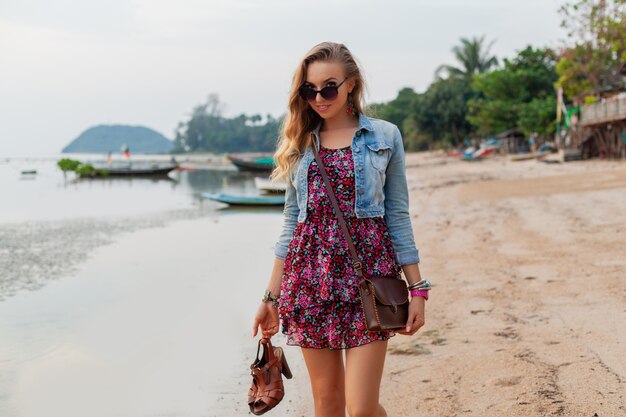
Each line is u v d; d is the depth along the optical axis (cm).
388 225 295
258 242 1409
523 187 2098
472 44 7506
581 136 3762
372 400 277
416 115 7706
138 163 6481
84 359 609
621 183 1883
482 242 1105
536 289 724
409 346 567
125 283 963
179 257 1205
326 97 286
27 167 8631
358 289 279
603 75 3934
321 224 286
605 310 607
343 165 286
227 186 3906
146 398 507
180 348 630
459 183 2730
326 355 288
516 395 434
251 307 789
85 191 3450
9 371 582
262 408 301
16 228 1738
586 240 1008
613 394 416
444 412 423
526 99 5800
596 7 3647
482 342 558
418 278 294
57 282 983
